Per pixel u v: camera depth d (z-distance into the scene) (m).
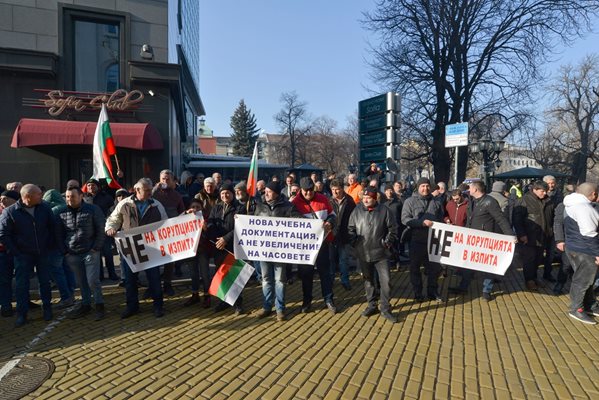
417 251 5.80
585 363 3.85
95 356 3.96
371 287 5.22
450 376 3.57
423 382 3.46
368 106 10.60
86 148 10.95
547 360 3.91
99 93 11.05
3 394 3.24
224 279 5.29
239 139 70.00
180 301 5.86
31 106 10.48
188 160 28.98
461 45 20.80
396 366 3.75
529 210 6.54
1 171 10.39
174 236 5.28
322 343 4.28
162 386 3.37
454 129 10.45
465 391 3.32
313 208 5.50
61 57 10.84
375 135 10.28
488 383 3.46
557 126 39.44
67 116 10.68
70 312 5.34
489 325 4.88
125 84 11.48
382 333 4.58
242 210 5.53
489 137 21.14
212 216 5.48
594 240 4.98
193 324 4.89
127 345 4.23
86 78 11.44
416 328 4.75
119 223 5.27
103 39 11.55
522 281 7.18
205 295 5.52
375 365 3.76
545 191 6.46
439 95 21.16
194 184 8.52
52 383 3.41
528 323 4.96
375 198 5.07
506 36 20.70
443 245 5.77
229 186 5.47
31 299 5.96
